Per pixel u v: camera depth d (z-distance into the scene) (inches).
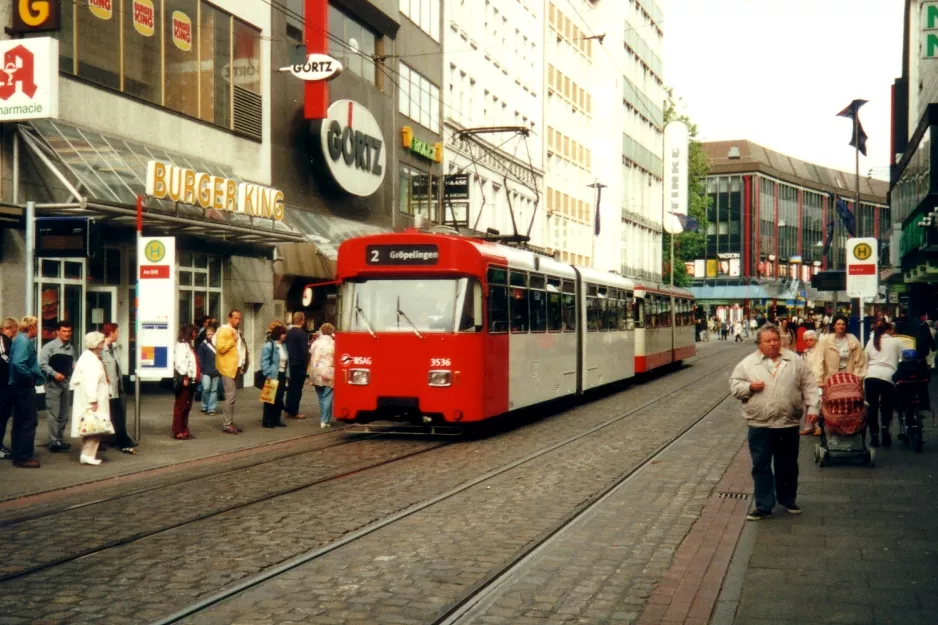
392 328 645.9
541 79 2224.4
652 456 570.6
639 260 3063.5
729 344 2664.9
